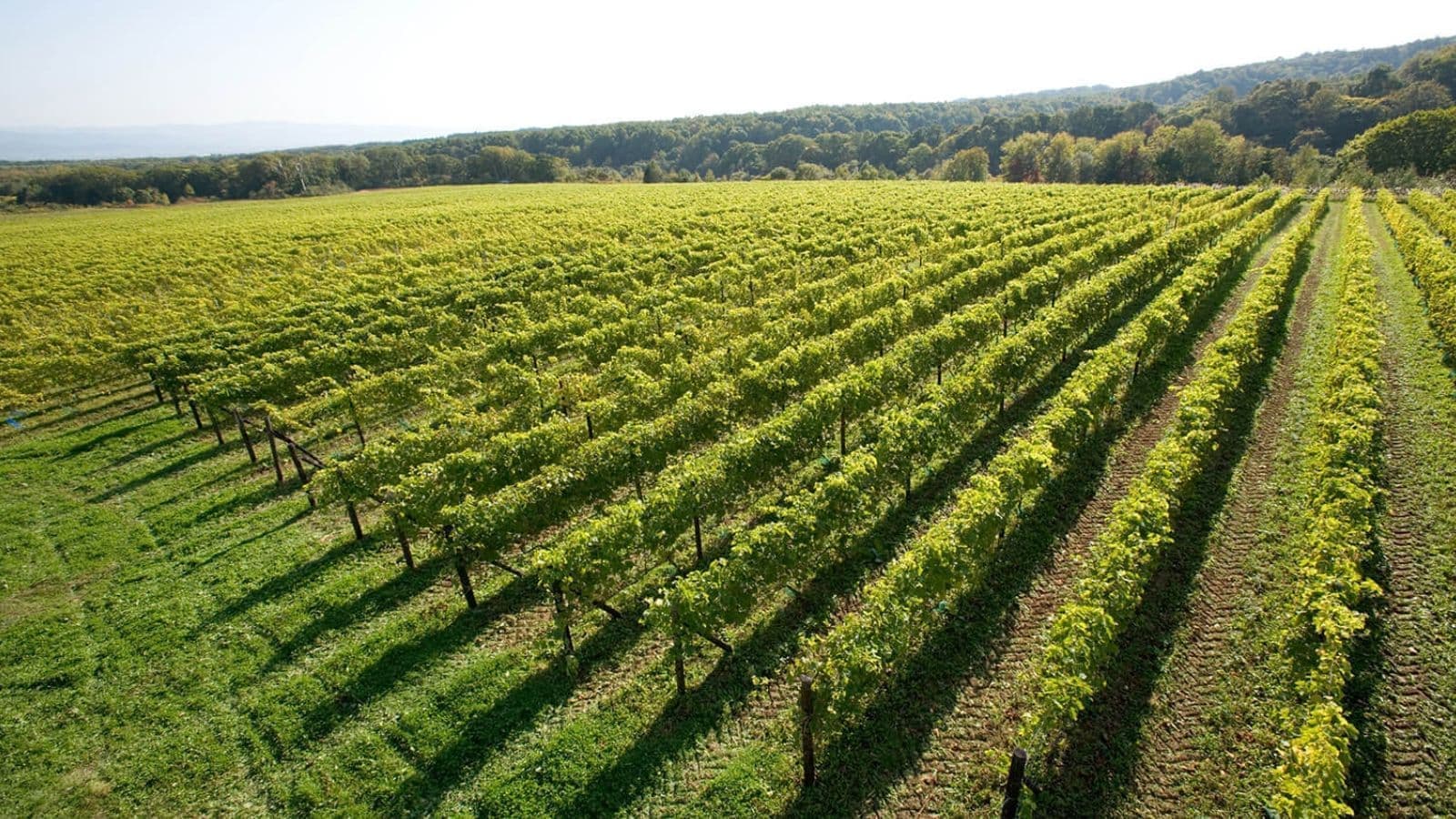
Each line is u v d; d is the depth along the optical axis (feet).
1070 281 105.81
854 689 32.35
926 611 38.96
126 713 37.93
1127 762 32.27
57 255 178.50
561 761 34.01
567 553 40.06
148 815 32.42
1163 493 44.42
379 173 545.85
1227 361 62.59
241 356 92.63
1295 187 317.63
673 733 35.35
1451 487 51.67
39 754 35.42
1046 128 610.24
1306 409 66.80
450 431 60.59
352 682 39.55
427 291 122.62
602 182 514.68
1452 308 76.18
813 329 88.38
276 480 64.08
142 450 71.77
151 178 481.05
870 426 64.28
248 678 40.16
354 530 54.13
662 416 65.26
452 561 49.60
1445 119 282.36
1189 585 43.14
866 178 470.80
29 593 48.06
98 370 88.17
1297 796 26.25
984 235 149.48
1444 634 38.24
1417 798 30.12
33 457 70.33
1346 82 599.57
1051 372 78.89
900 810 30.96
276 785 33.68
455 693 38.40
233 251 177.27
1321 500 44.32
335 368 86.69
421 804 32.40
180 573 50.06
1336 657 31.83
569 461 53.36
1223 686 35.83
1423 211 187.32
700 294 115.14
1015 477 46.01
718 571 38.73
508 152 560.61
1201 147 393.50
